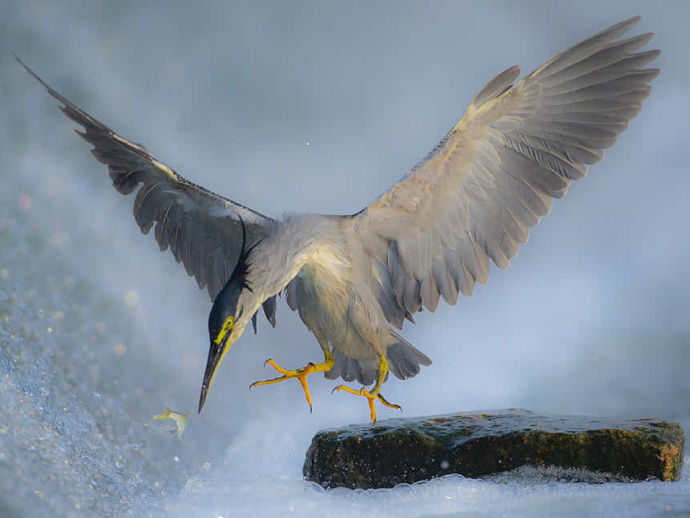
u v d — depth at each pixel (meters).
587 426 8.43
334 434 8.92
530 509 7.24
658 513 6.96
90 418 9.49
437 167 8.52
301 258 8.26
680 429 8.48
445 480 8.08
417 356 9.14
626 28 8.47
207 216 9.21
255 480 8.92
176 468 9.36
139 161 9.12
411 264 9.02
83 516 7.12
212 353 7.64
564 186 8.75
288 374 8.77
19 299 12.88
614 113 8.66
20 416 8.40
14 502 6.81
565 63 8.45
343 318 8.70
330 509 7.66
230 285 7.86
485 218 8.88
